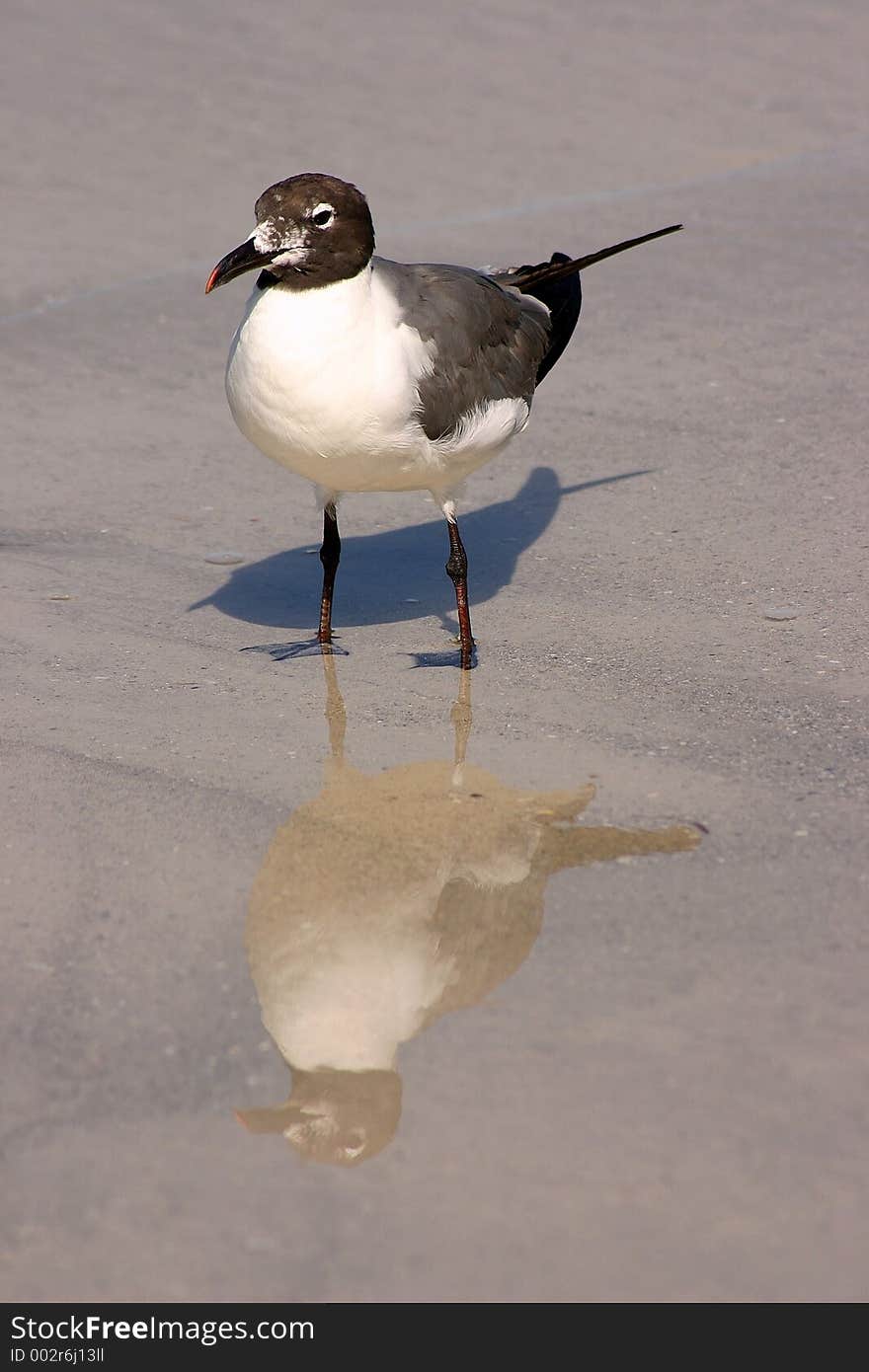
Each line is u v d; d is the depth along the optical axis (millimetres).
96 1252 6215
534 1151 6602
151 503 14461
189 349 17594
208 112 23781
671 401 15984
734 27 28047
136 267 19328
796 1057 7098
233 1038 7391
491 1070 7098
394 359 10438
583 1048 7215
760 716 10352
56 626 12062
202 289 18906
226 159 22234
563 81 25500
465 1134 6707
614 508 14000
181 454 15453
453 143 23062
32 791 9609
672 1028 7324
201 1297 6031
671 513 13812
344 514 14438
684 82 25594
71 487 14727
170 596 12734
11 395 16547
